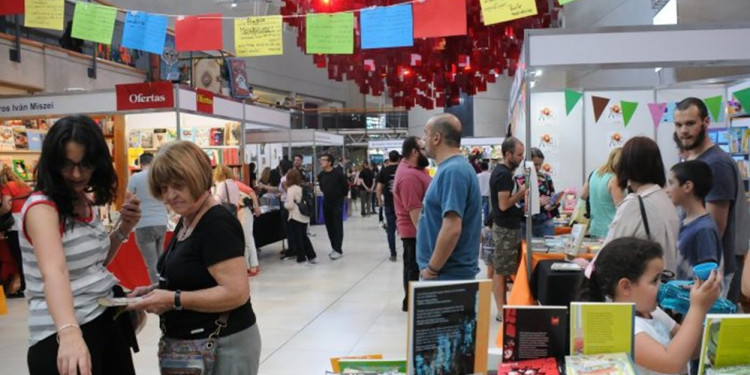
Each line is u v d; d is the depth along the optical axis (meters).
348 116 25.38
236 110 8.10
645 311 1.68
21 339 4.77
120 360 1.99
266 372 3.90
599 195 4.46
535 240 4.53
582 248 3.93
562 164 6.84
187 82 11.23
